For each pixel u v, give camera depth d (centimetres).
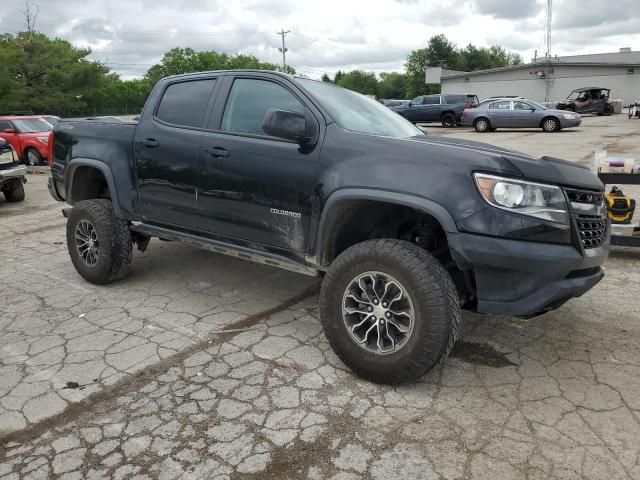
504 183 280
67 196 503
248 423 279
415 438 266
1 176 927
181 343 371
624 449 255
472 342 368
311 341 373
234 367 337
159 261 561
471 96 2720
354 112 377
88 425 279
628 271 513
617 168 548
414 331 290
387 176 301
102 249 463
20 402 301
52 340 377
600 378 320
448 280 291
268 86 376
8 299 459
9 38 4350
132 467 248
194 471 245
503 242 277
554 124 2241
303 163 338
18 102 3938
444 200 285
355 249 309
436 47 9025
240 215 374
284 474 242
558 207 283
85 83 4469
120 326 400
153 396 305
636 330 384
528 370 330
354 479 239
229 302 447
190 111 415
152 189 429
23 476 243
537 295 282
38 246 655
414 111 2783
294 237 348
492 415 284
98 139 468
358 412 288
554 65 4303
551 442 262
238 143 372
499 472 241
